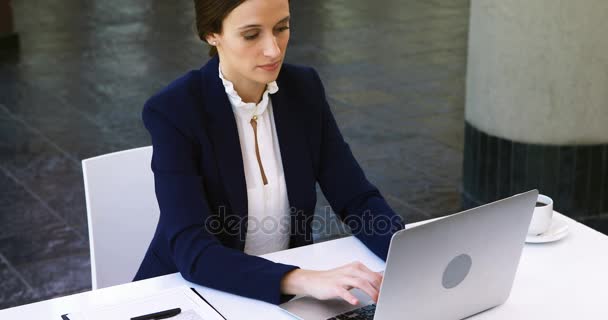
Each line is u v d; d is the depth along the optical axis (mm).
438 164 4465
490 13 3873
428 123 5023
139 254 2223
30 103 5375
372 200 2076
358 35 6910
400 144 4715
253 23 1799
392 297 1506
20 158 4527
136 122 5070
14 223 3820
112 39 6871
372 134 4852
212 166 1970
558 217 2109
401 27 7156
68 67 6129
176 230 1864
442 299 1590
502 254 1639
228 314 1692
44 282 3344
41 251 3586
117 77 5902
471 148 4145
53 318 1669
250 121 2021
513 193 4016
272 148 2059
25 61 6273
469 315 1677
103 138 4812
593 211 3980
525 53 3801
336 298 1725
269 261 1794
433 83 5734
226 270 1778
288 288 1727
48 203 4012
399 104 5336
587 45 3723
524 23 3756
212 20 1842
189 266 1816
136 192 2195
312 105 2104
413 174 4344
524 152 3943
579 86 3791
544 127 3881
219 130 1975
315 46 6586
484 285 1653
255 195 2041
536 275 1840
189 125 1937
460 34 6922
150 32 7086
